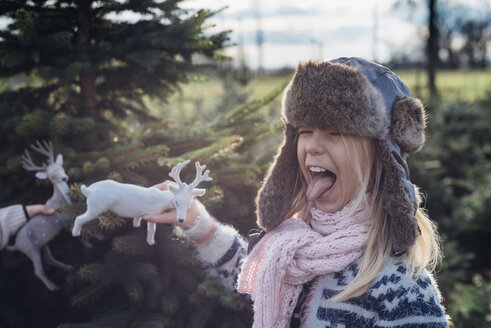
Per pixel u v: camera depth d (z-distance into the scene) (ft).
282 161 4.29
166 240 5.83
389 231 3.55
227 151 6.16
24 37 6.07
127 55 6.63
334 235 3.66
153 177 6.53
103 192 4.07
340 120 3.37
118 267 5.77
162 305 5.60
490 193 17.84
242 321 5.94
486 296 11.50
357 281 3.43
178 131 7.20
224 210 6.60
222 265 5.05
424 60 47.52
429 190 17.08
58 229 5.56
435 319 3.24
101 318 5.69
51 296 6.71
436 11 40.91
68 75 6.29
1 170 6.34
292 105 3.61
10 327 6.67
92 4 7.16
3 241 5.35
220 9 7.30
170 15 7.36
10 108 6.84
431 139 21.03
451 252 14.37
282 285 3.91
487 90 28.45
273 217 4.25
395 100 3.58
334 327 3.53
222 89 16.80
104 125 7.06
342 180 3.64
